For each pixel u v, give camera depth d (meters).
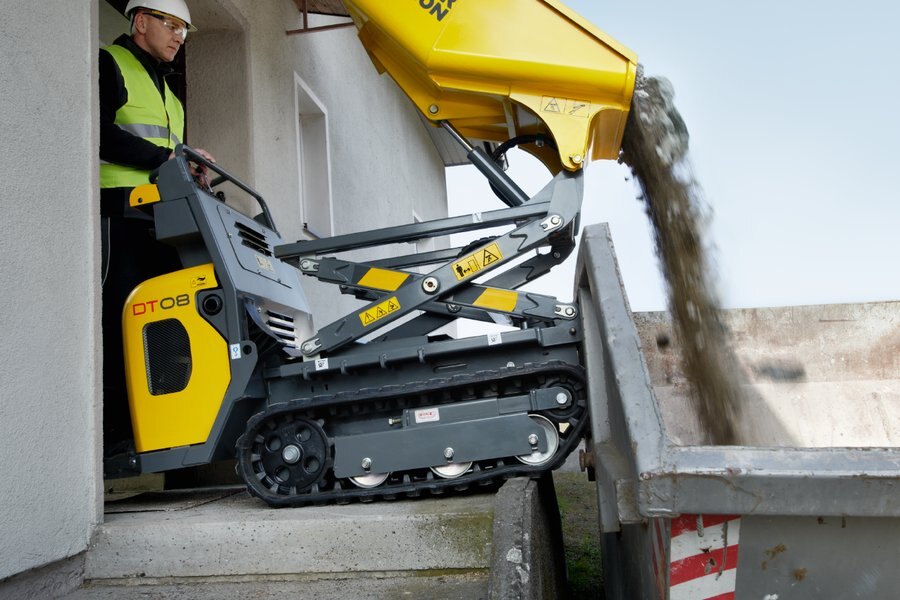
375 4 3.48
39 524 2.40
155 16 3.86
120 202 3.43
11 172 2.46
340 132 8.34
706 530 1.51
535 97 3.35
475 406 2.96
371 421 3.11
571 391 2.94
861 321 3.47
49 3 2.74
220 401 3.09
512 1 3.39
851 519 1.48
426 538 2.45
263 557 2.53
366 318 3.23
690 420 3.30
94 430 2.72
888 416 3.40
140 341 3.19
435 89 3.59
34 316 2.49
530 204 3.29
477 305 3.26
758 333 3.50
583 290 2.65
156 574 2.57
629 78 3.24
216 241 3.18
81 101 2.88
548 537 2.95
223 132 5.46
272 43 6.14
